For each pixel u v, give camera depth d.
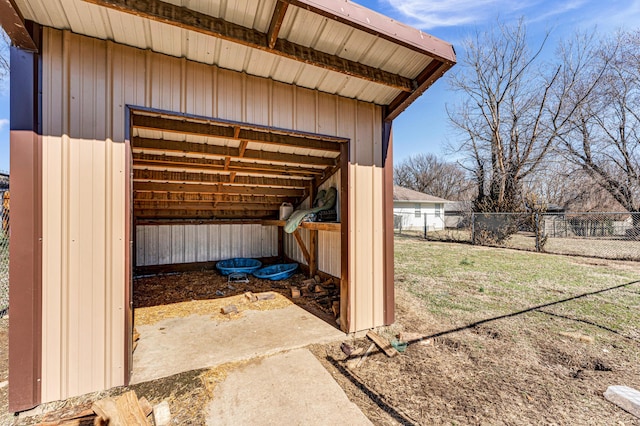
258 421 1.75
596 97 11.96
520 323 3.28
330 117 2.97
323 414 1.81
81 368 1.98
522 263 6.98
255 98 2.59
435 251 9.15
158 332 3.11
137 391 2.04
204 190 5.35
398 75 2.71
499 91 13.01
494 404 1.90
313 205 5.51
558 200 14.70
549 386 2.10
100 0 1.60
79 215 1.98
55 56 1.93
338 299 4.23
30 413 1.82
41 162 1.89
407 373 2.29
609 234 11.61
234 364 2.43
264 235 7.09
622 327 3.12
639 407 1.79
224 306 3.97
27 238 1.83
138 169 4.52
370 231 3.20
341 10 1.85
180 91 2.29
